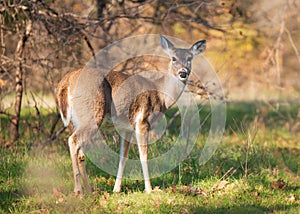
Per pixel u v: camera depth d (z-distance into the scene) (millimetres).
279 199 10000
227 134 15945
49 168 11164
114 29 16266
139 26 15742
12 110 16703
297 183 11359
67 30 14062
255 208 9180
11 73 14758
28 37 14117
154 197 9711
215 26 15562
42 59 13758
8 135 14758
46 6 13828
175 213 8867
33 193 9914
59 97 10203
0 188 10141
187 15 15555
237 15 16359
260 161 12398
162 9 16859
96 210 8930
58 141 13555
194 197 9836
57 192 9695
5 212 8953
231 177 11133
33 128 14281
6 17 14289
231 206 9336
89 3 15242
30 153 12492
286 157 13750
